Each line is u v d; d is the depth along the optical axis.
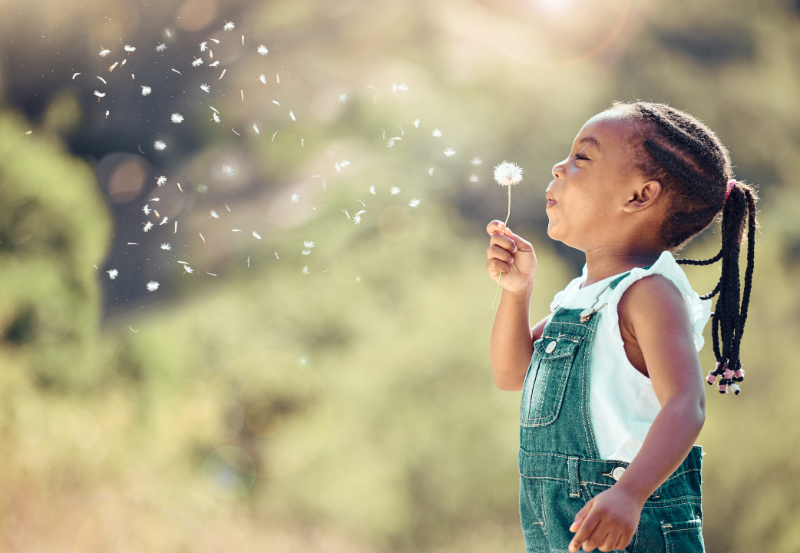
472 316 5.85
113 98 6.34
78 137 6.23
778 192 8.97
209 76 6.55
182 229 6.27
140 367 5.51
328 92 7.39
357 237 6.45
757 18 11.91
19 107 6.07
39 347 5.17
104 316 5.74
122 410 5.08
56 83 6.15
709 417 5.48
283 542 4.68
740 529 5.22
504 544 4.98
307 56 7.65
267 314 5.97
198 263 6.16
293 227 6.43
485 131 7.92
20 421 4.36
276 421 5.55
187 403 5.48
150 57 6.41
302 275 6.15
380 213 6.58
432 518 5.12
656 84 9.98
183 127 6.50
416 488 5.20
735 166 9.27
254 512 4.95
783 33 12.03
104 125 6.28
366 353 5.70
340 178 6.71
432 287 6.11
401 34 9.00
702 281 5.94
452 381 5.51
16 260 5.44
